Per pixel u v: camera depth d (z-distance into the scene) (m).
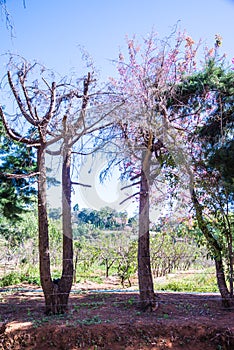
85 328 4.81
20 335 4.79
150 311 5.72
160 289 8.49
